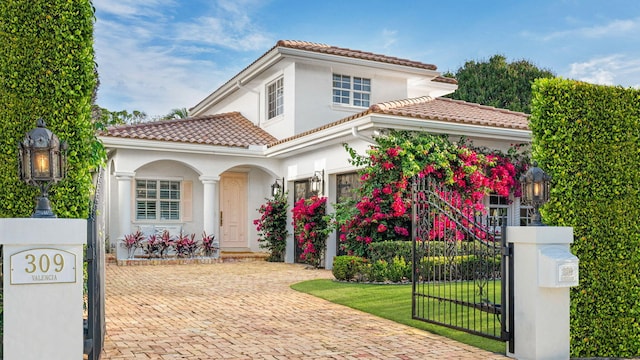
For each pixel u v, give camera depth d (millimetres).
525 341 6441
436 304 9703
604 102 6988
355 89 19719
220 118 22250
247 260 19641
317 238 16594
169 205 20062
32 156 5160
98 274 6207
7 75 6348
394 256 12547
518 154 15227
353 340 7426
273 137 20203
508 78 34406
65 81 6496
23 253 4867
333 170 16188
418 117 13617
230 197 21125
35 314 4895
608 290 6895
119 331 7863
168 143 18156
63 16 6523
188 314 9172
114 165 18656
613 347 6926
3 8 6414
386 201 13398
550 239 6375
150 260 17922
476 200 13969
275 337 7574
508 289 6738
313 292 11367
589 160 6871
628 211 7023
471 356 6672
